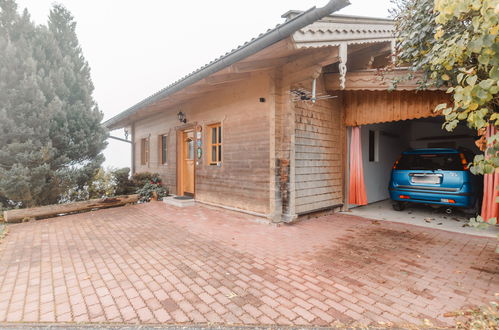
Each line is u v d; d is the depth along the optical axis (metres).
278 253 3.70
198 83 5.55
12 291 2.67
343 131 6.67
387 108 5.82
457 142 9.32
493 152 2.13
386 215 6.23
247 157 5.87
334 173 6.53
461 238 4.36
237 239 4.35
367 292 2.60
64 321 2.16
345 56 4.39
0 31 6.05
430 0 3.78
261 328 2.06
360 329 2.03
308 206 5.78
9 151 5.69
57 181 6.33
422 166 5.99
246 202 5.92
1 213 5.93
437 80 3.92
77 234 4.71
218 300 2.47
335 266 3.24
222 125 6.57
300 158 5.55
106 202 7.05
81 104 7.07
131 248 3.95
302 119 5.57
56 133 6.41
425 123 10.00
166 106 8.49
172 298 2.51
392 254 3.64
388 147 8.86
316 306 2.36
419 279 2.88
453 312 2.22
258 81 5.56
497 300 2.43
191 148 8.40
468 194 5.24
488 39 2.05
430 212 6.57
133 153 12.24
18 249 3.93
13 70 5.84
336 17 4.14
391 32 5.39
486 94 2.07
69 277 2.98
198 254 3.67
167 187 9.27
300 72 4.85
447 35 3.46
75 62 7.49
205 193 7.24
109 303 2.43
